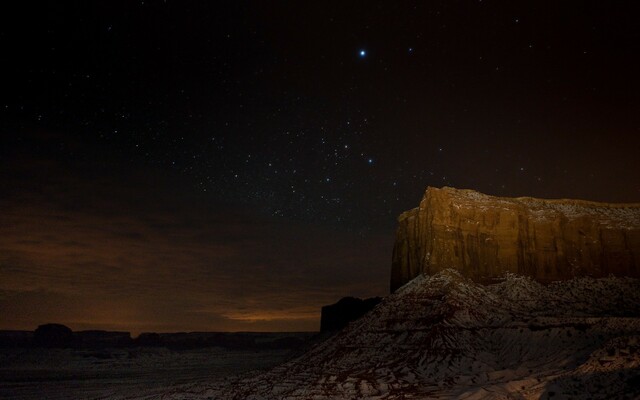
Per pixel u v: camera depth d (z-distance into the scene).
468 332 40.94
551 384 28.81
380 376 38.41
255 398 39.66
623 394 24.50
